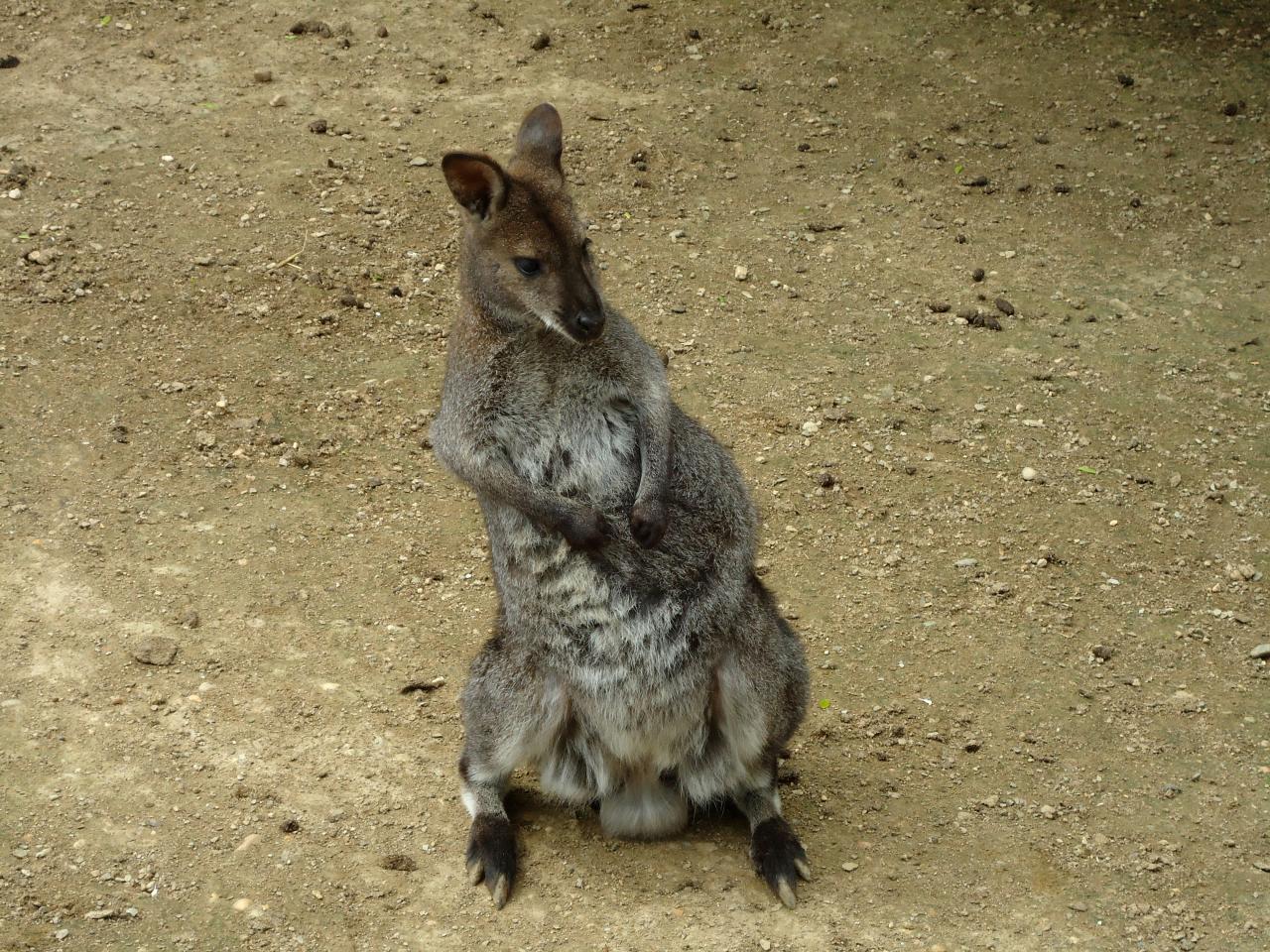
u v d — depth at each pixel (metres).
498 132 5.02
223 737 3.73
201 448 4.14
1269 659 3.91
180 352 4.29
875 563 4.05
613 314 3.61
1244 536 4.10
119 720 3.74
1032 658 3.91
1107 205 4.91
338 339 4.36
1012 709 3.84
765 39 5.76
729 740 3.63
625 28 5.78
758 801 3.66
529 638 3.62
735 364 4.37
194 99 5.07
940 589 4.01
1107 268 4.64
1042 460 4.22
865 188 4.92
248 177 4.66
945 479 4.18
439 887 3.60
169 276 4.43
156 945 3.51
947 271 4.61
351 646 3.88
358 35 5.59
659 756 3.63
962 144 5.20
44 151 4.67
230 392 4.23
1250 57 5.74
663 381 3.62
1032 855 3.65
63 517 4.00
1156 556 4.07
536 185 3.61
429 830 3.66
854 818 3.70
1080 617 3.97
